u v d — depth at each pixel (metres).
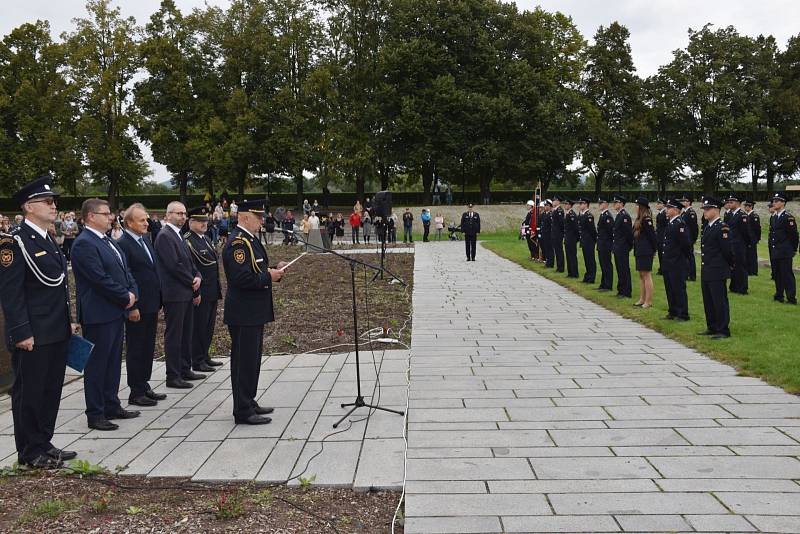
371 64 46.03
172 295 7.01
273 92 48.28
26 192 5.04
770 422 5.33
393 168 48.88
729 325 9.69
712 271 8.88
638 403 5.95
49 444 5.00
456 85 43.75
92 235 5.91
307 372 7.61
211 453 5.03
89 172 47.69
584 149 48.25
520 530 3.61
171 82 45.12
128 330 6.51
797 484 4.13
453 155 43.28
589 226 15.74
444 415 5.73
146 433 5.56
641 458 4.62
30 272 4.90
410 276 17.95
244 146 44.41
